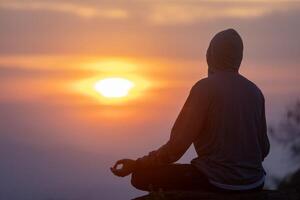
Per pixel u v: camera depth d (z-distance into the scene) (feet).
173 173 31.45
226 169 30.91
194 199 30.53
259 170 31.45
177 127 31.19
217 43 31.60
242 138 31.07
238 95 31.14
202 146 31.22
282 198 30.89
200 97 30.94
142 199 31.30
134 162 31.68
